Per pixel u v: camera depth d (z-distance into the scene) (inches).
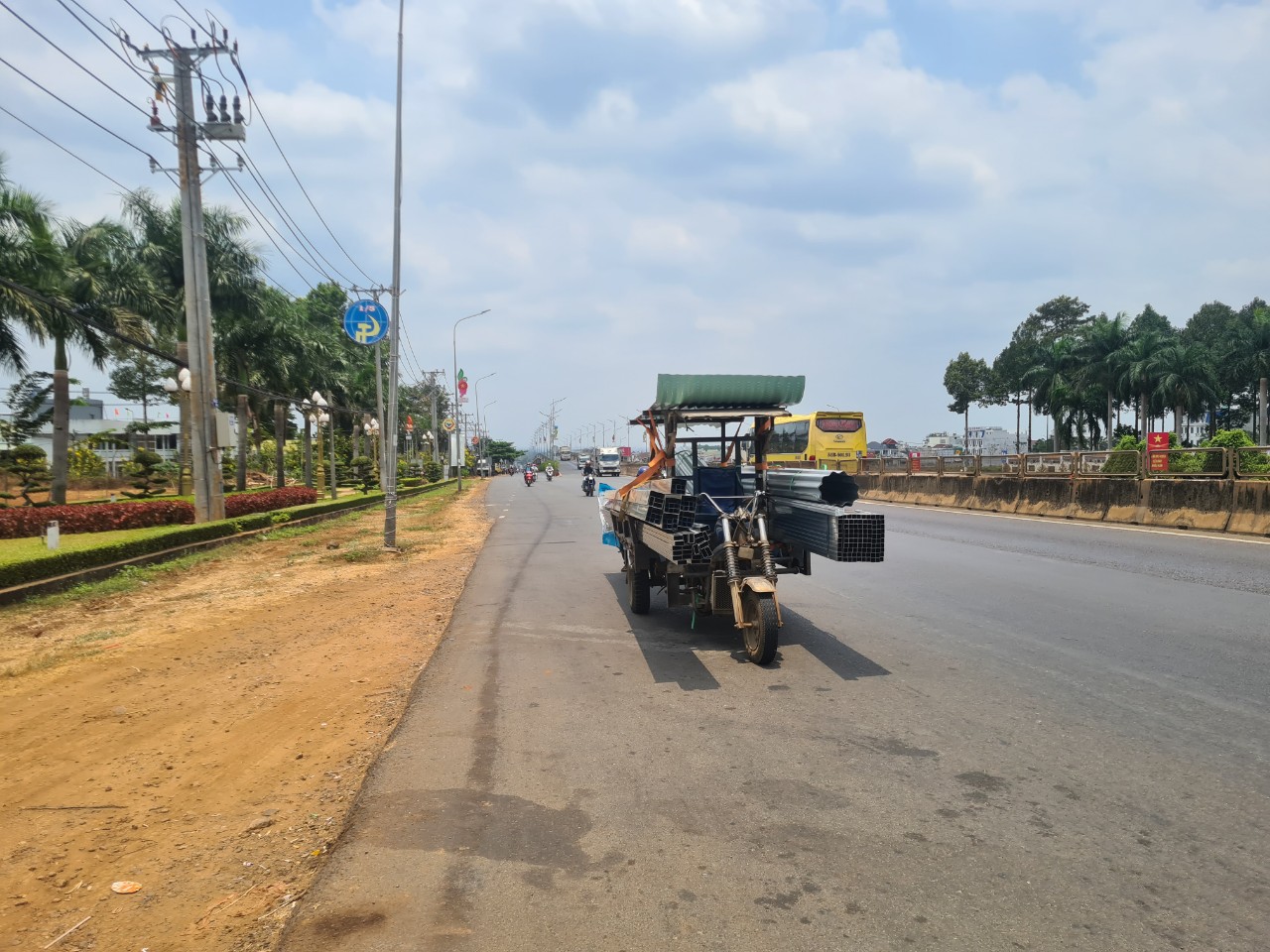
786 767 180.1
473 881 133.2
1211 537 546.6
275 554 660.1
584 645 304.7
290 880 138.5
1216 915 119.0
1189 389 2049.7
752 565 287.3
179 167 739.4
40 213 829.2
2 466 1111.6
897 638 299.0
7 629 364.2
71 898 134.1
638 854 141.5
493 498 1565.0
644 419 345.1
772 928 118.0
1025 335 3078.2
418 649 309.1
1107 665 250.5
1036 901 123.7
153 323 1027.9
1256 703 211.3
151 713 233.8
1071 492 748.0
